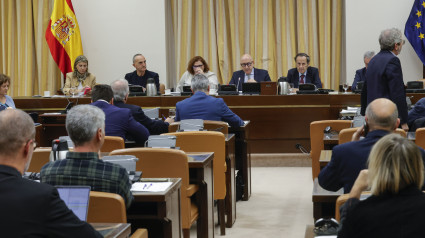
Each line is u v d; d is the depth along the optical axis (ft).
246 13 28.86
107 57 28.99
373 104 8.59
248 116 21.72
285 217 15.17
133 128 13.65
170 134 12.86
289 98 21.45
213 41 29.01
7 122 5.70
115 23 28.89
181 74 29.17
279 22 28.66
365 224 5.30
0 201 5.28
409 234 5.17
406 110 14.01
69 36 28.12
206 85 16.10
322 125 14.96
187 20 29.01
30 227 5.24
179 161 10.20
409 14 26.78
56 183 7.88
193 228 14.14
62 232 5.33
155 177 10.28
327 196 9.21
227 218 14.29
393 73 13.94
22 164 5.81
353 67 27.27
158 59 28.68
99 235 5.65
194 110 15.76
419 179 5.36
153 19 28.63
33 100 22.17
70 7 28.17
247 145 17.20
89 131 7.87
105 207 7.39
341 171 8.58
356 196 5.80
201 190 11.19
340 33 28.27
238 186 16.84
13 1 29.63
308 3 28.30
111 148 12.10
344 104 21.17
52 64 29.66
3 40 29.76
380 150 5.42
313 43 28.35
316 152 15.07
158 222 9.82
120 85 14.98
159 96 21.76
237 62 28.96
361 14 27.12
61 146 9.43
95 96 13.94
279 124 21.61
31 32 29.63
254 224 14.57
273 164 22.13
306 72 24.56
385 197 5.35
